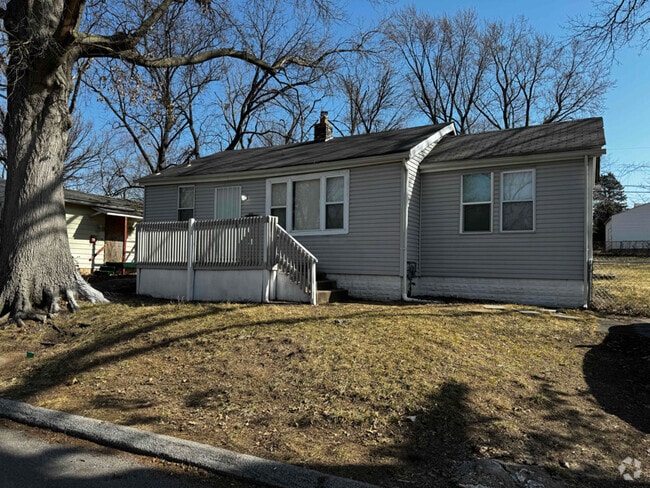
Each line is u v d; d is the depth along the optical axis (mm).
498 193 11422
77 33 8391
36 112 8977
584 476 3467
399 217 11297
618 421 4469
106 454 3936
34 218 8836
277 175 13094
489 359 5949
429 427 4145
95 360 6348
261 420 4375
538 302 10844
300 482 3314
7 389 5559
